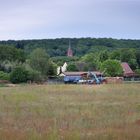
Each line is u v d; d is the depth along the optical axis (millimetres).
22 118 23500
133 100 36875
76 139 14656
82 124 20188
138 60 145875
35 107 30672
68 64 133500
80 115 24828
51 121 21422
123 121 20953
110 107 30172
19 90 52250
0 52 116625
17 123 20812
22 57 119625
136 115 24109
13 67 97500
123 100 37000
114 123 20094
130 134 15422
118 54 143250
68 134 15609
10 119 22938
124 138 14766
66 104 33250
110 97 40406
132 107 29953
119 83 74688
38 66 99375
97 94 44688
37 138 14695
